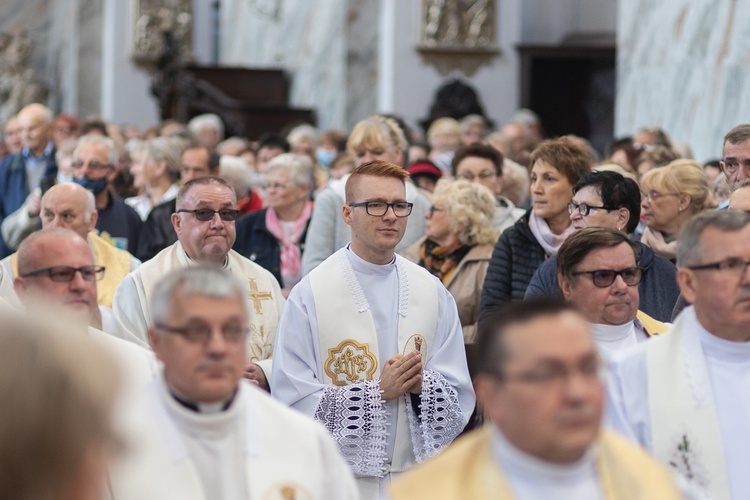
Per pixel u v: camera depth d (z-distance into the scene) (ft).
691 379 19.03
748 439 18.75
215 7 125.39
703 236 19.07
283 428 17.44
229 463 16.76
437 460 14.53
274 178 41.42
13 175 53.42
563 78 106.83
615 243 22.77
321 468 17.44
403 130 46.34
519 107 102.42
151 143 48.19
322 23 107.14
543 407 13.65
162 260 29.09
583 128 106.83
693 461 18.75
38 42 130.11
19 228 41.96
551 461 14.03
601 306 22.70
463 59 101.65
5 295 29.30
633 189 29.04
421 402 26.09
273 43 115.85
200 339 16.35
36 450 9.93
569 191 31.65
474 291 34.40
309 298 26.81
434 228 35.14
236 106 107.24
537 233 31.89
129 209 42.57
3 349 10.16
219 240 28.89
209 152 46.88
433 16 101.19
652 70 57.36
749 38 50.70
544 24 110.93
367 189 26.73
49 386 10.07
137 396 16.72
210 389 16.39
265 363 28.48
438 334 27.43
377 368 26.58
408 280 27.37
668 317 28.14
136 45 122.42
